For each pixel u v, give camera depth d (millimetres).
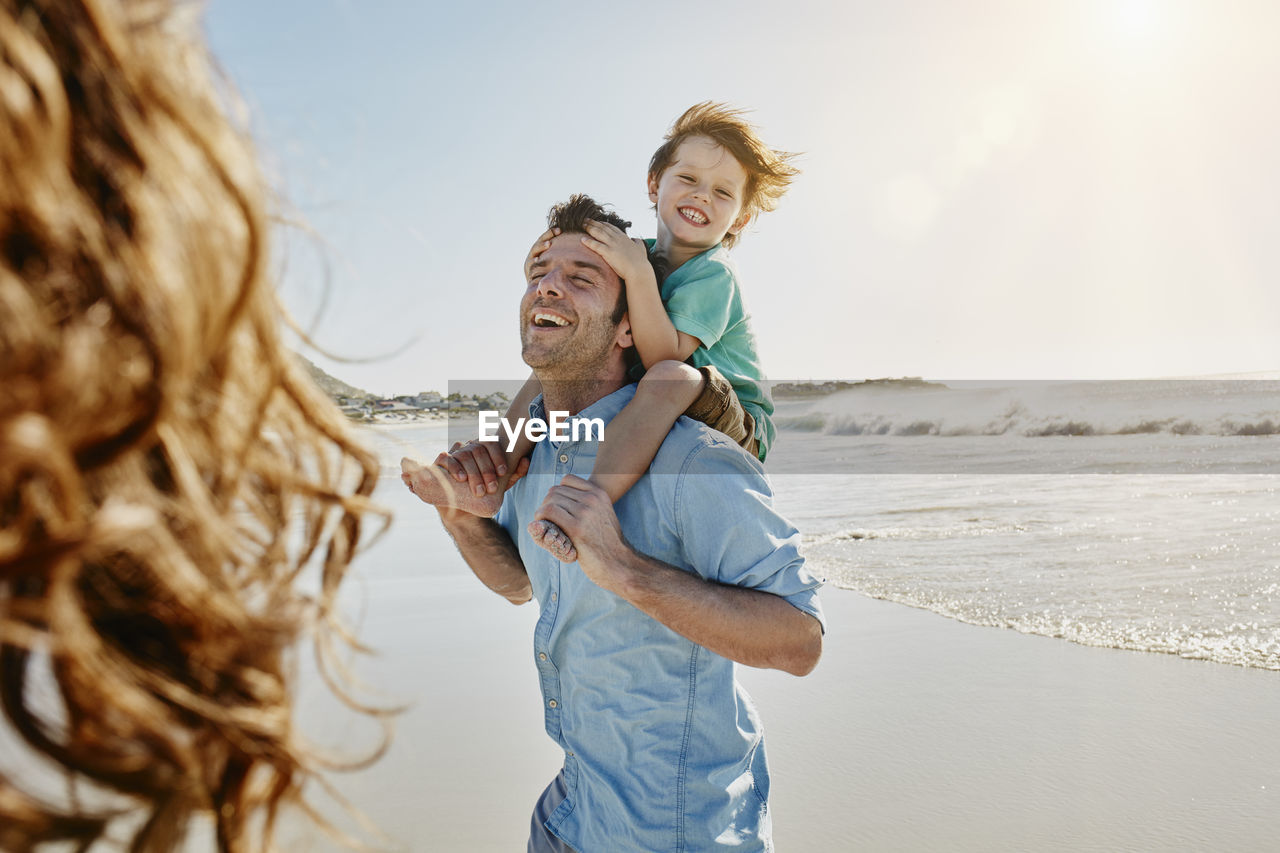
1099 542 8719
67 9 398
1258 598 6332
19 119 353
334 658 568
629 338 2389
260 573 528
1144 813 3365
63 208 371
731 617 1832
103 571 429
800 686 4922
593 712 2008
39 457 333
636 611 1948
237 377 485
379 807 3389
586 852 1987
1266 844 3105
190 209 417
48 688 443
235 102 503
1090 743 4012
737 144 3059
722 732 1965
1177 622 5844
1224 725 4145
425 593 6602
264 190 478
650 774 1929
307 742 529
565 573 2074
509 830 3197
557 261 2307
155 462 444
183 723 458
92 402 366
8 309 340
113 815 457
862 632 5930
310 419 565
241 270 447
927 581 7375
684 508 1995
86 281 379
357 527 582
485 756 3842
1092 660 5172
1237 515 9938
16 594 401
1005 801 3490
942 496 12594
